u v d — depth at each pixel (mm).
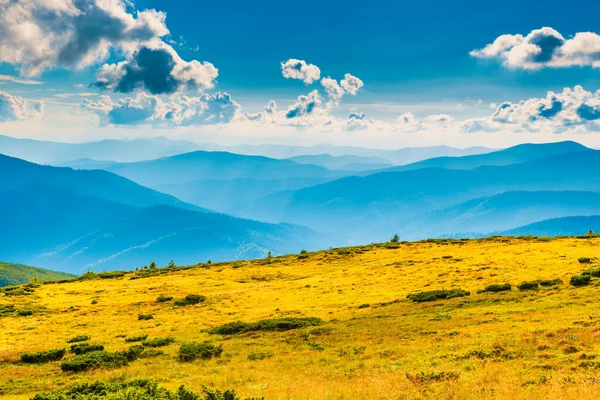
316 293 79312
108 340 57500
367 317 54812
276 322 56500
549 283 57312
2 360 49156
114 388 29156
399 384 25453
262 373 33062
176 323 66562
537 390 21234
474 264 81938
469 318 44156
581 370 23766
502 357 28703
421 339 38188
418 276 80625
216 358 41625
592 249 81688
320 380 29094
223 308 75188
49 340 60625
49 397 25609
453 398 21906
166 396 22344
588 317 36094
